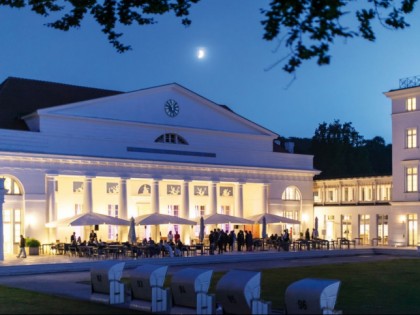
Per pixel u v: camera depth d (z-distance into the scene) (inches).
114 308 774.5
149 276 755.4
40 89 2128.4
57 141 1888.5
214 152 2228.1
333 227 2506.2
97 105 1979.6
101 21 733.3
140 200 2118.6
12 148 1801.2
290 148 2573.8
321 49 572.4
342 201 2507.4
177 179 2112.5
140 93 2066.9
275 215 2143.2
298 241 2028.8
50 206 1844.2
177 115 2154.3
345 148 4015.8
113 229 2023.9
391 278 1209.4
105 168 1963.6
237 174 2269.9
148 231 2076.8
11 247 1782.7
